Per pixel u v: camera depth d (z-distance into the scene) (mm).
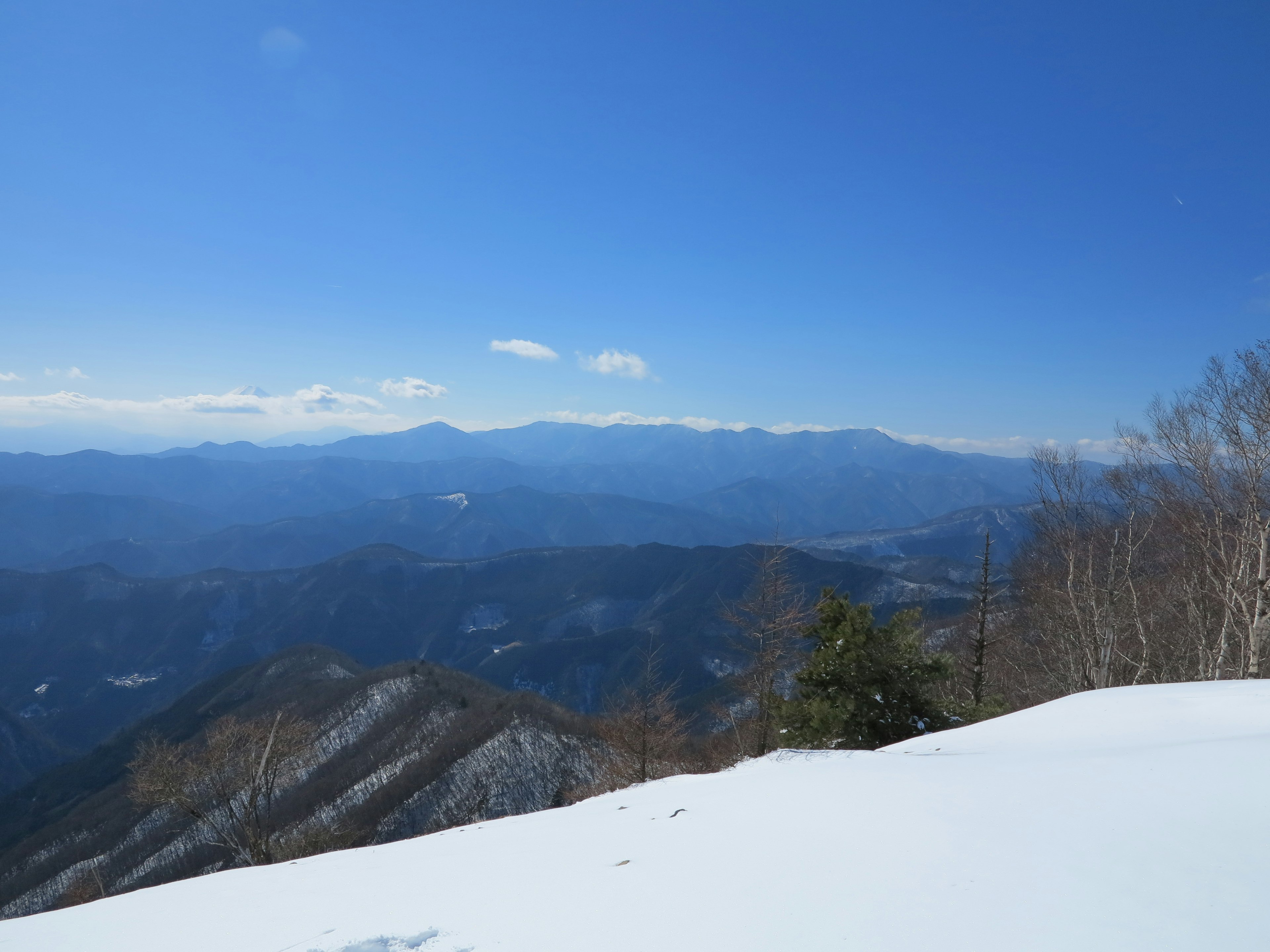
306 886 4758
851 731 15984
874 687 15969
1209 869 3490
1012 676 34812
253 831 24484
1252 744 6070
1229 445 19594
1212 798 4598
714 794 7059
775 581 22391
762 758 11719
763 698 21875
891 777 6461
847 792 5891
